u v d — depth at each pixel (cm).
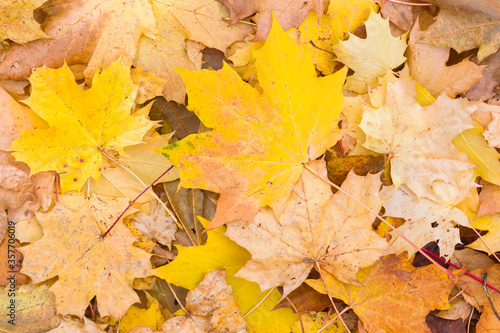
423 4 92
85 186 92
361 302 90
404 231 91
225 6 92
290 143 89
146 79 91
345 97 91
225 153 88
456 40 91
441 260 93
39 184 91
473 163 90
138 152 92
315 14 92
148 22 91
